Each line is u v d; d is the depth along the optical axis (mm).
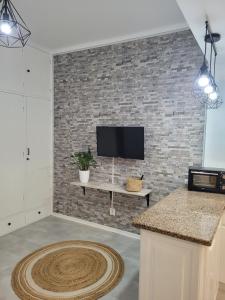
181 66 3113
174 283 1655
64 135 4156
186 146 3135
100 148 3662
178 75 3137
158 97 3281
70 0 2559
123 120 3564
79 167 3838
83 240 3439
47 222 4051
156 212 2027
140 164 3467
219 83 2838
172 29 3123
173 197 2498
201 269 1562
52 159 4316
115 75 3592
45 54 4043
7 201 3551
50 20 3021
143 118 3402
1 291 2336
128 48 3471
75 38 3600
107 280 2541
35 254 3025
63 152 4191
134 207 3555
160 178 3332
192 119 3078
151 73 3314
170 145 3238
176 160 3211
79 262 2871
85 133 3928
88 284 2471
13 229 3674
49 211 4340
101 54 3697
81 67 3896
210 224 1766
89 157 3732
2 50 3357
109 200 3777
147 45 3328
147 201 3400
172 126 3209
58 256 2992
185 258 1604
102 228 3848
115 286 2449
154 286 1736
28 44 3721
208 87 2188
